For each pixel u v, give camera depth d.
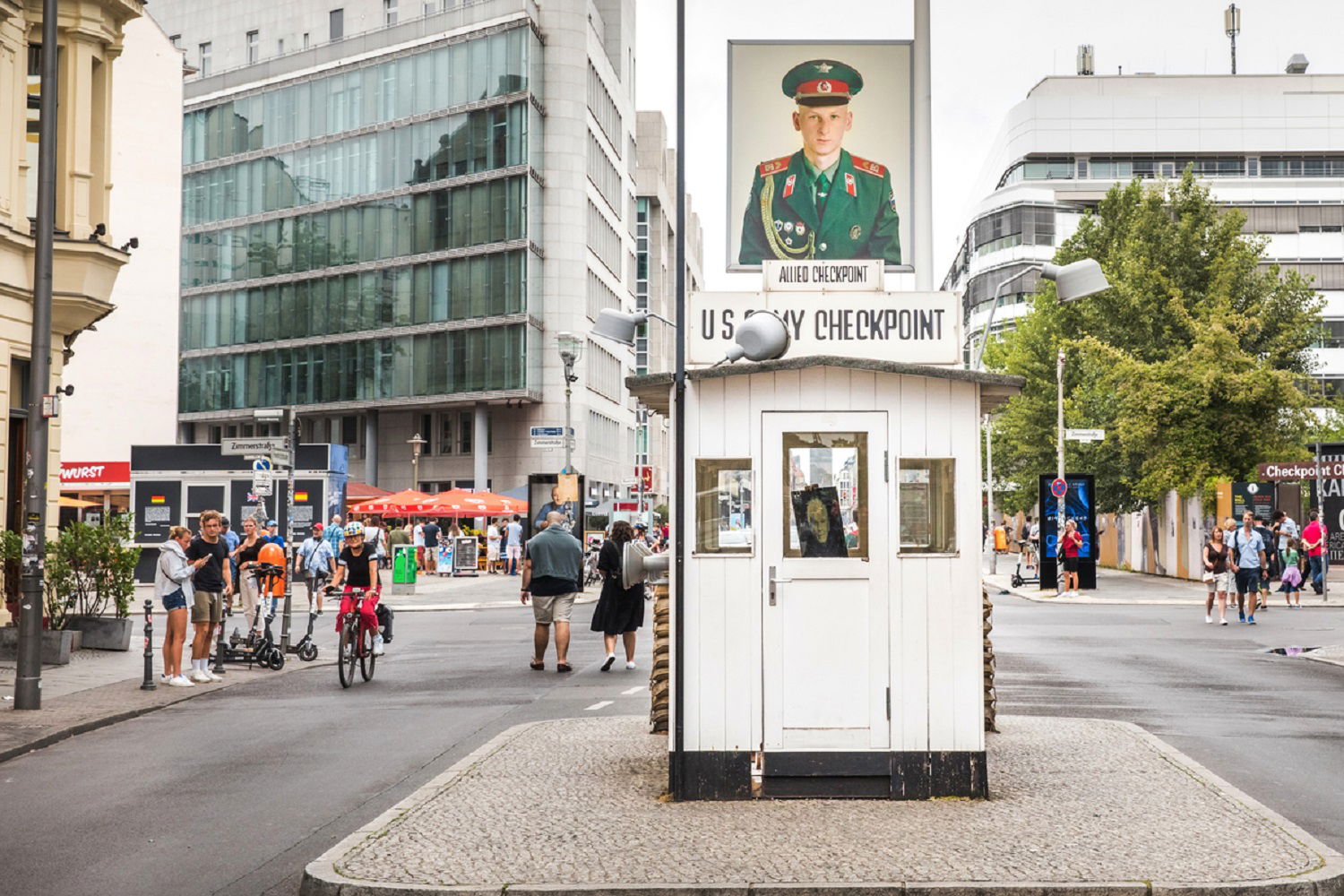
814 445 9.41
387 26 75.94
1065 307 57.16
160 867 7.89
